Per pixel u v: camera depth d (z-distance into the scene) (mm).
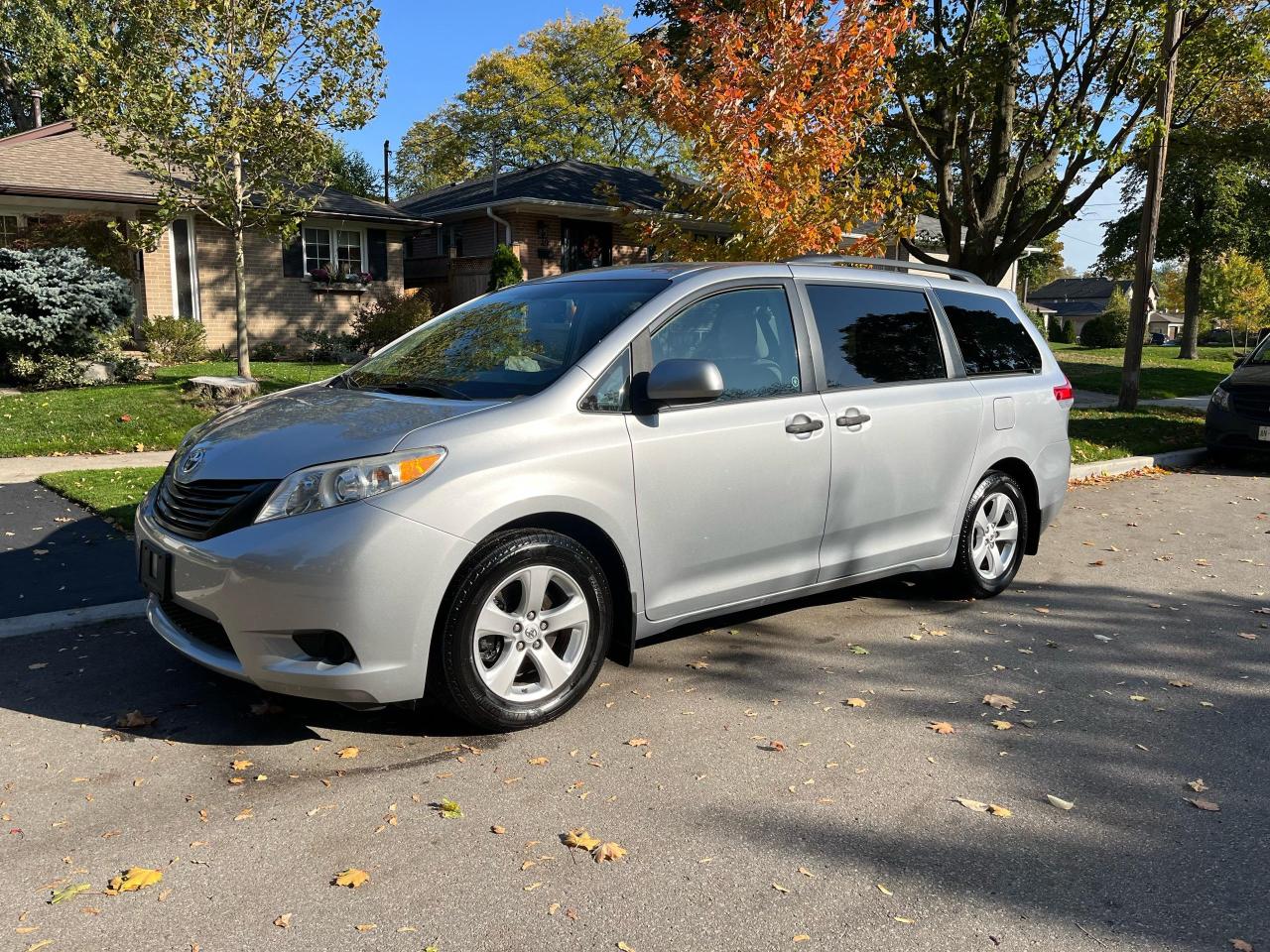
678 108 8750
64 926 2572
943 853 3031
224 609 3447
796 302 4746
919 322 5355
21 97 31906
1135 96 16125
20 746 3621
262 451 3660
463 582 3557
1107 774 3607
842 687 4402
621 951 2521
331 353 18453
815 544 4742
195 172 12531
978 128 18359
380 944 2527
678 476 4117
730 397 4371
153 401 11234
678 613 4273
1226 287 56406
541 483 3689
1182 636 5262
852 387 4879
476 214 24703
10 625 4711
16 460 8758
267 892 2748
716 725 3953
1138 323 15156
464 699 3627
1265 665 4820
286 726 3836
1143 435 12711
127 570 5590
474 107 45156
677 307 4289
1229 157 17281
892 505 5051
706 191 8812
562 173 26062
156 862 2887
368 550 3350
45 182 16844
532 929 2604
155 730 3775
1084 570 6633
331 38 12172
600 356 4020
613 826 3145
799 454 4543
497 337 4457
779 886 2830
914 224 9680
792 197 8570
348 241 21031
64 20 29172
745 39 8742
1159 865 2986
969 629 5293
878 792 3420
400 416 3758
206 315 19047
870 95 8992
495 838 3055
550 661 3859
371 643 3391
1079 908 2752
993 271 18312
